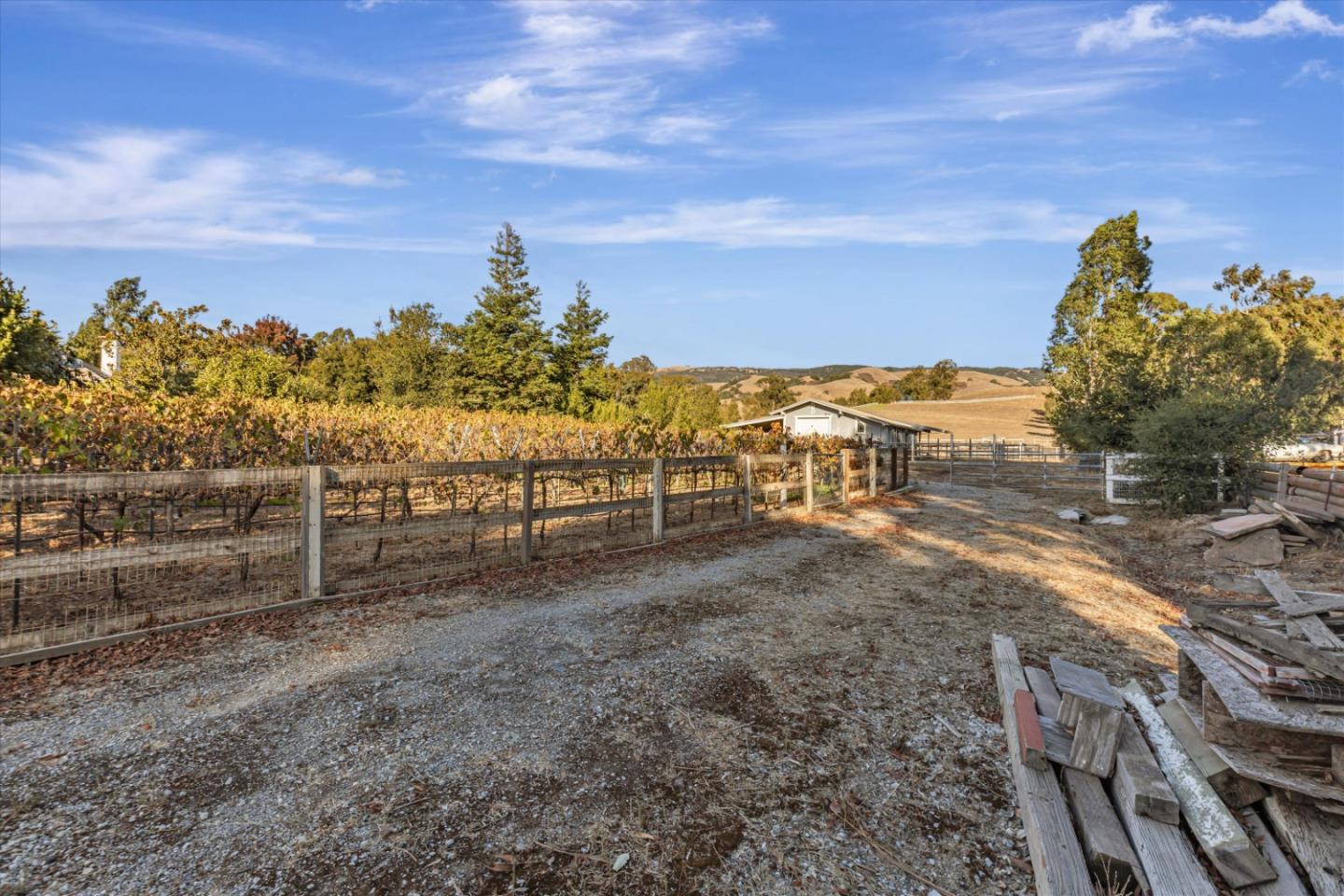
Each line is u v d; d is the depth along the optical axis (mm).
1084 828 2602
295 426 12438
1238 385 15781
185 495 6500
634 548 8562
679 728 3578
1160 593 7301
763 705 3900
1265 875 2363
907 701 3998
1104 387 21469
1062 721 3154
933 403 78250
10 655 4000
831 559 8328
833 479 15055
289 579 6219
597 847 2584
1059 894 2266
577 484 12195
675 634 5129
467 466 6605
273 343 58406
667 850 2588
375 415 17578
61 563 4215
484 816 2744
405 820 2689
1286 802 2602
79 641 4277
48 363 18531
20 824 2545
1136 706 3662
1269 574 3719
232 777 2945
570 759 3219
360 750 3217
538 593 6234
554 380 43250
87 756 3057
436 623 5191
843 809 2898
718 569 7555
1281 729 2543
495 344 39562
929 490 19734
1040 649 4984
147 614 4641
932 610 6020
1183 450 12633
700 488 14750
